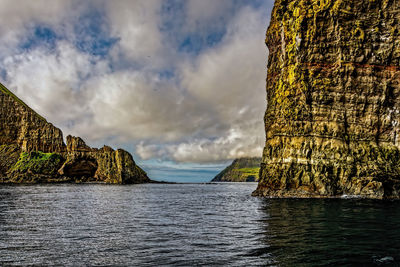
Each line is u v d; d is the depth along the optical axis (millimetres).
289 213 34281
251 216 33688
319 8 57781
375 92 56438
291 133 58938
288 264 15453
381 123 56531
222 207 45938
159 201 59656
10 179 183625
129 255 17562
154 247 19469
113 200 60812
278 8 66625
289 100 59938
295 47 59750
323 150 55969
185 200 62719
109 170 188375
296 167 57156
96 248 19312
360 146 55688
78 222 30438
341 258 16344
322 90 57250
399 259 16125
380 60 56656
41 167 193000
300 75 58688
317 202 46062
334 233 22562
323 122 56969
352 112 56688
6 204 49375
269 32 71375
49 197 67062
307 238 21047
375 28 56656
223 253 17734
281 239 20984
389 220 28297
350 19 57500
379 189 50906
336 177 54156
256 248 18750
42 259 16938
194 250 18562
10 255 17750
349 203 43781
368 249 18031
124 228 26828
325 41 58062
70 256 17500
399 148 55875
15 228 26781
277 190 58219
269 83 70000
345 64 56625
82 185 156000
